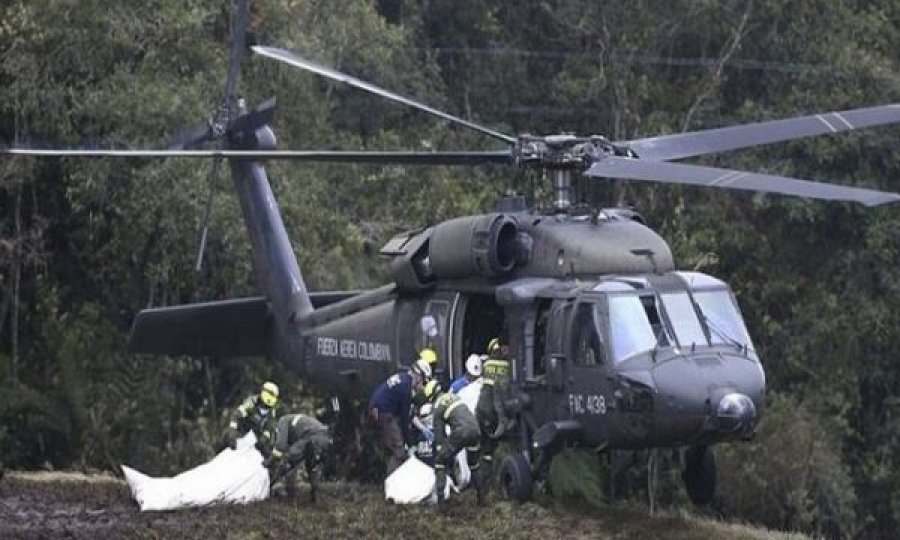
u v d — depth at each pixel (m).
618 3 109.19
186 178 88.25
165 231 89.31
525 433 56.66
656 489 94.25
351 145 100.50
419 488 56.44
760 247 106.56
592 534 52.81
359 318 65.38
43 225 94.25
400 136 107.31
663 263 56.97
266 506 55.97
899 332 106.12
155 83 90.44
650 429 52.75
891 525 106.81
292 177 93.75
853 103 107.75
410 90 109.94
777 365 105.19
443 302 60.56
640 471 95.19
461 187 101.62
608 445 54.25
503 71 116.31
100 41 91.38
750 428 52.78
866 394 108.00
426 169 100.31
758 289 106.06
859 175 107.50
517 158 57.84
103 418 92.38
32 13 90.12
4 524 52.50
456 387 58.31
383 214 99.12
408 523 52.75
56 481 65.44
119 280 95.94
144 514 54.75
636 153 57.78
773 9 109.62
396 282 62.56
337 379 66.88
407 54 111.31
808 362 104.62
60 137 92.06
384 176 99.50
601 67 108.50
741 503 96.06
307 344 68.50
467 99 114.31
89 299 97.38
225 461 56.66
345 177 99.19
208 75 92.62
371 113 107.50
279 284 70.31
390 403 59.75
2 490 61.28
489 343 60.91
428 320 61.09
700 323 54.28
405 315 62.72
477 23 116.62
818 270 107.56
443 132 109.50
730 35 110.38
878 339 105.50
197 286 92.50
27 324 97.44
